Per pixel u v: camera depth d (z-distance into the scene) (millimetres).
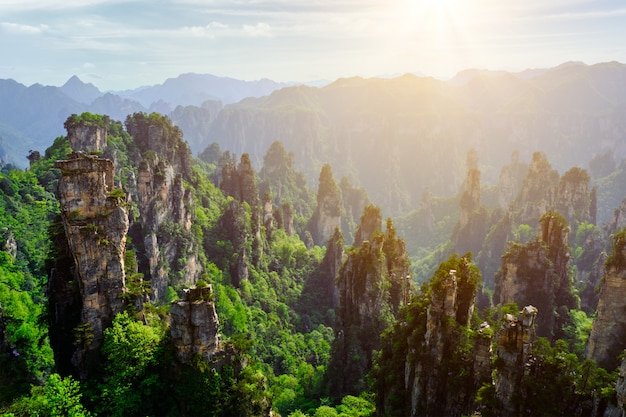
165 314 58812
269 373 87125
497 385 44094
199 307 49312
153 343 50062
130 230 93000
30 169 124500
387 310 87875
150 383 47969
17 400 45094
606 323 63312
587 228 158250
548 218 94562
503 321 45000
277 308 121438
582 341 78062
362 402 70438
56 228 56938
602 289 63938
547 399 42062
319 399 80250
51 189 116312
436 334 53031
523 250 89750
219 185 166250
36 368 54594
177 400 48344
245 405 49344
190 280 104000
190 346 49531
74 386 44000
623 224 151625
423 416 51812
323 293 141250
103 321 51500
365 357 83750
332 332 118500
